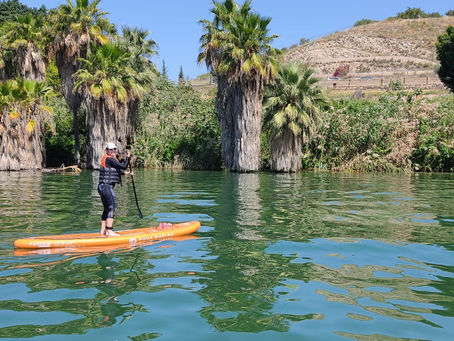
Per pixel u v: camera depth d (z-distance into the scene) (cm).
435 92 3909
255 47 2181
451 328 405
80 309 446
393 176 2072
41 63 2581
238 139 2305
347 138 2445
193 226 808
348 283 523
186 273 561
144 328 402
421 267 585
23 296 482
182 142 2697
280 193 1366
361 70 7350
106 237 720
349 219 919
